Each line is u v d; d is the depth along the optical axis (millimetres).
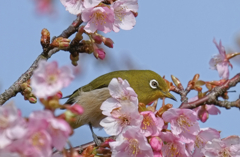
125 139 9500
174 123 9922
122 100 10055
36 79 6707
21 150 6234
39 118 6246
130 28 11008
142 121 9836
